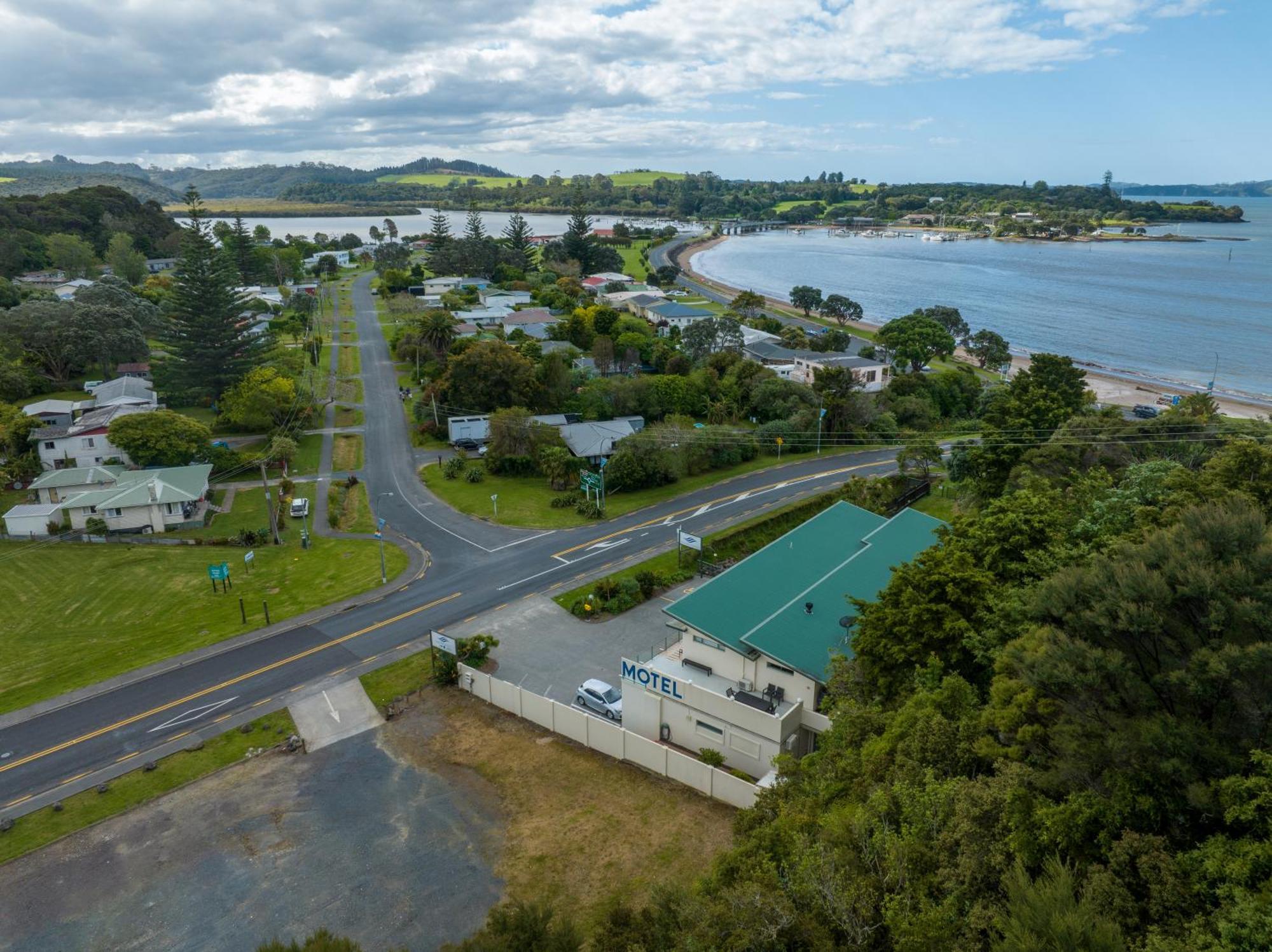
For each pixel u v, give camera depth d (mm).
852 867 15203
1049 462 42344
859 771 19672
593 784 27031
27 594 43031
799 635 30078
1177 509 24156
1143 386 97750
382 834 24859
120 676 34625
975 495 48281
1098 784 14484
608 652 36844
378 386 89188
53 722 31359
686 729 29422
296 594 42719
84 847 24641
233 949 20781
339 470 64562
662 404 77562
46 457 62719
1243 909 11008
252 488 60406
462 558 47531
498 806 26031
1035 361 55750
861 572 35031
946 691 19781
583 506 54781
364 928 21250
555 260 176875
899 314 158375
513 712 31766
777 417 75938
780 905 14336
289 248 180125
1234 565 14602
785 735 27000
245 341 79250
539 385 75250
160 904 22359
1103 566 16234
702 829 24406
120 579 44656
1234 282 198750
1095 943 11227
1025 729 16094
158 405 76625
